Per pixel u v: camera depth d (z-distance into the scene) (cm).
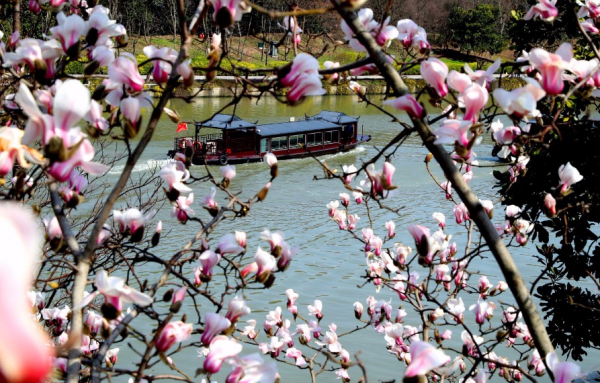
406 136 354
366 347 1461
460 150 289
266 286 347
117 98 307
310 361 666
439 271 651
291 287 1827
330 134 4147
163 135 4012
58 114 222
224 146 3812
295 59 288
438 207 2708
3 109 378
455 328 1443
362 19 361
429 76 304
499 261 304
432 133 296
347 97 6450
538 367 670
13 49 401
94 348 586
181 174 376
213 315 283
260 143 3888
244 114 5047
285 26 393
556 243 2020
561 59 297
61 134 224
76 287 259
